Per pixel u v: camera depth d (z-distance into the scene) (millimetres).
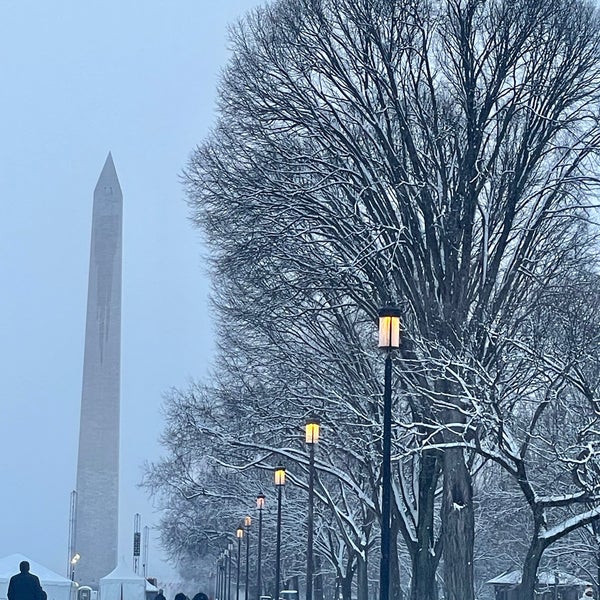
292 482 46406
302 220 35375
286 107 35125
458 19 33969
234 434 42219
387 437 23703
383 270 34844
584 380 29828
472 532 32781
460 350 31547
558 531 30297
